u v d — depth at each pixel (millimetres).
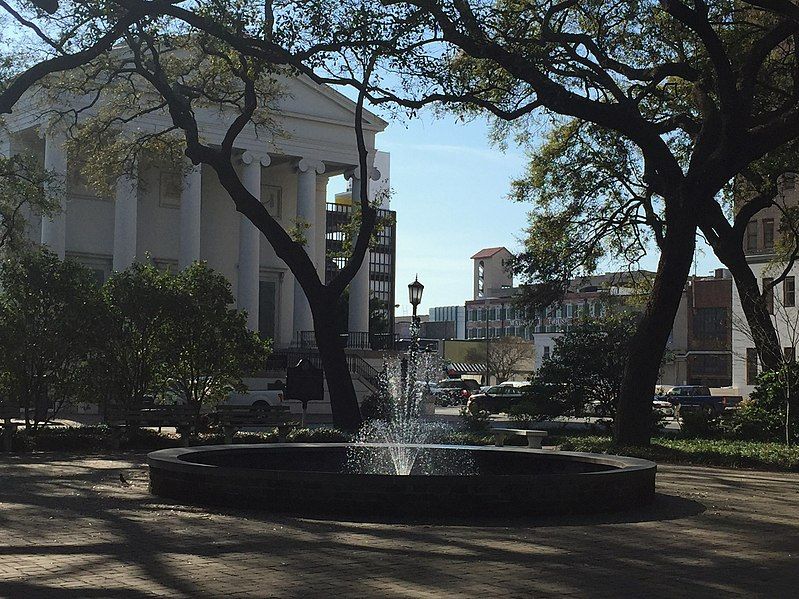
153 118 51469
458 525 11539
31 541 10000
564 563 9234
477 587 8070
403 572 8641
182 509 12492
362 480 12156
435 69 23719
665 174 24281
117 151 32625
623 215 35344
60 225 52750
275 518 11812
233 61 26938
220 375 26781
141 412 24984
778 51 31016
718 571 9023
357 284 63469
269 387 46906
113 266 54219
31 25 23156
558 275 36875
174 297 25875
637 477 13469
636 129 23594
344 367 26312
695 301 85375
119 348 25562
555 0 25375
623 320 33156
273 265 63750
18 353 24594
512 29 23469
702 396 57719
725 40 25703
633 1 24953
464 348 94875
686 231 23953
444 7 21625
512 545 10180
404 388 39625
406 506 12109
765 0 19328
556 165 34938
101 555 9227
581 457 15422
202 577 8250
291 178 65500
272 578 8266
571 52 25016
